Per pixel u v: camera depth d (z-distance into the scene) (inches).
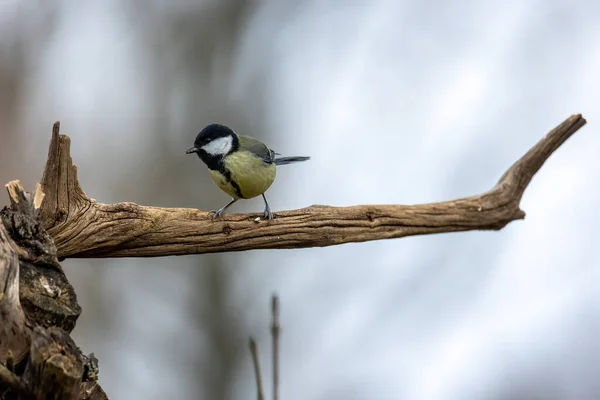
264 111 600.1
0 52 549.6
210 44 592.7
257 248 285.7
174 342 549.0
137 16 587.5
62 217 247.0
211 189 573.0
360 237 295.7
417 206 306.3
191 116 585.6
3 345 197.5
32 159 532.7
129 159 569.9
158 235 266.2
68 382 178.7
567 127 323.9
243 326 553.9
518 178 324.2
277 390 194.2
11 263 201.3
